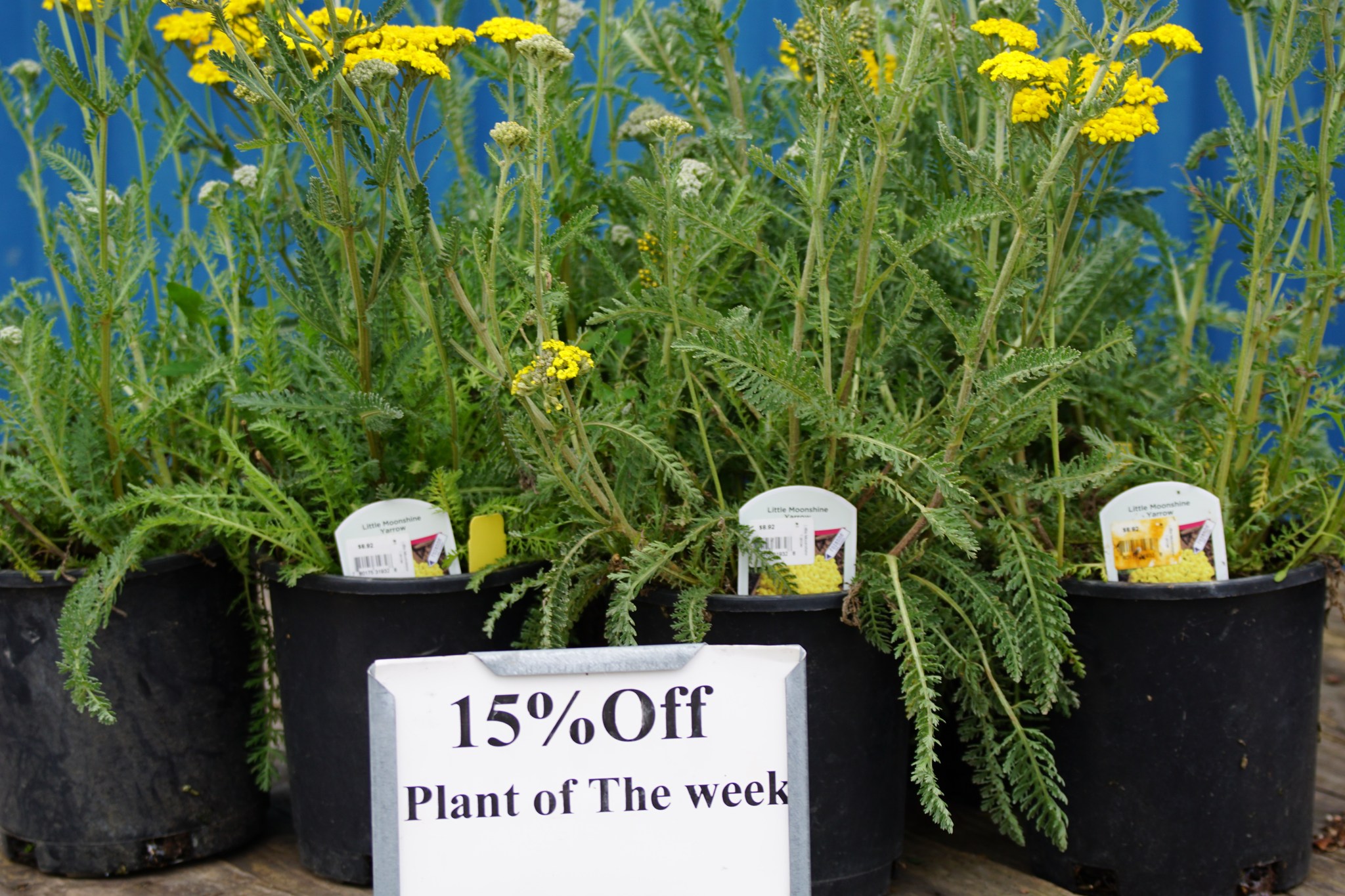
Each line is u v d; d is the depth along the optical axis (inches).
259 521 53.8
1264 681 50.9
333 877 55.1
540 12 60.7
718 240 54.3
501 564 51.9
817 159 48.2
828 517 49.1
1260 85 53.2
